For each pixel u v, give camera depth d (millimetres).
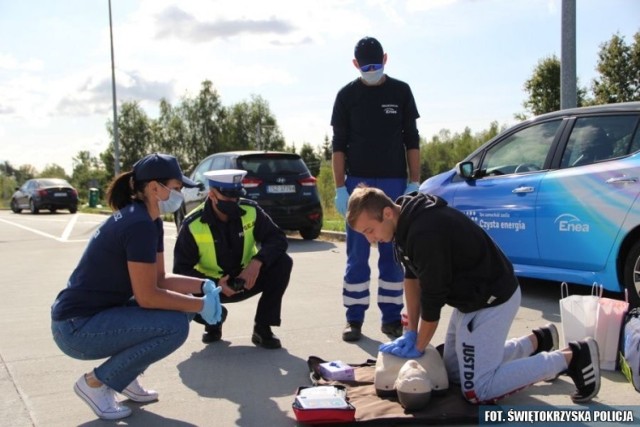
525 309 5594
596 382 3381
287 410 3512
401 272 4910
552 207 5477
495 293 3307
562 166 5535
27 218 21562
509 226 5887
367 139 4891
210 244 4707
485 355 3307
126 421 3416
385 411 3305
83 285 3400
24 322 5684
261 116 60281
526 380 3301
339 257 9312
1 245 12383
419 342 3453
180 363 4402
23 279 8125
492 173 6188
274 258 4621
